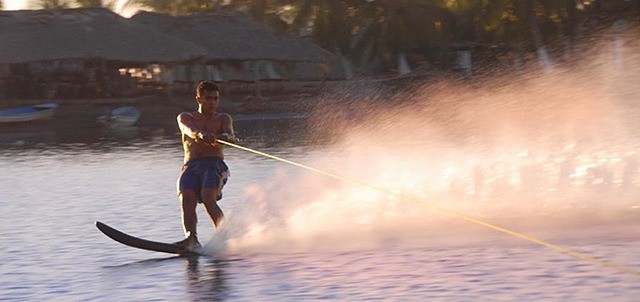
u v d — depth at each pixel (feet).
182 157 296.51
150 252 119.14
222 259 110.83
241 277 99.55
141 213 159.94
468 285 89.76
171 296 92.48
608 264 95.25
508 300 83.30
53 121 536.01
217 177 118.62
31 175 250.37
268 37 645.10
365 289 90.48
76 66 592.60
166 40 592.19
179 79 633.20
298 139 362.53
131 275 104.27
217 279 99.25
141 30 595.47
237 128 459.73
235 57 618.44
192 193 117.80
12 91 583.58
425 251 107.86
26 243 130.72
